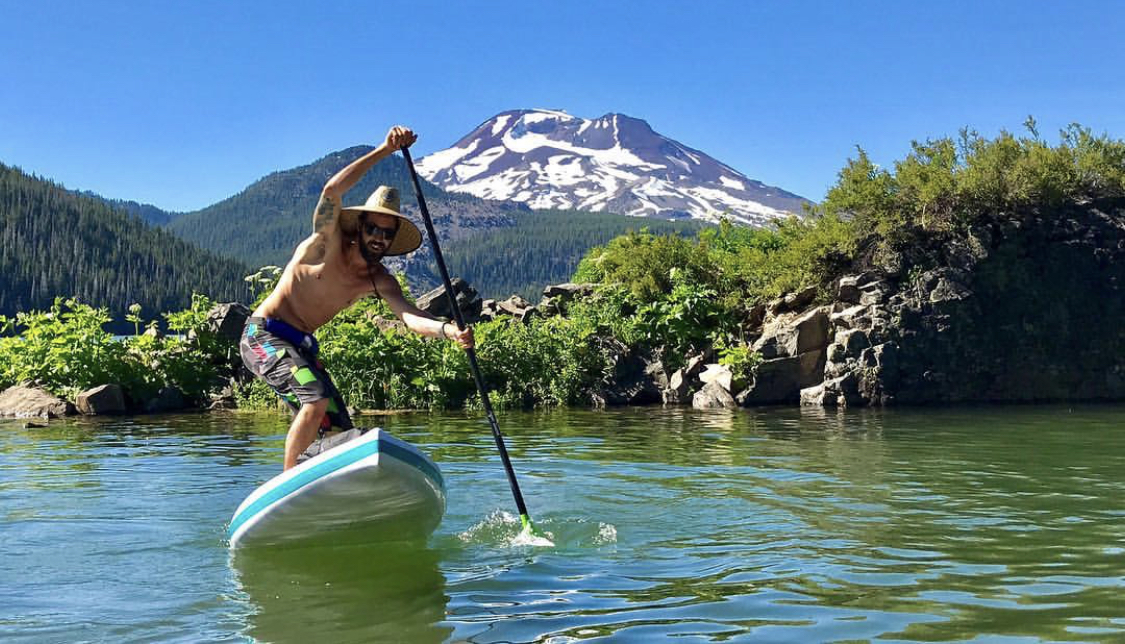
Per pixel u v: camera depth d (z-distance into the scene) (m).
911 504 6.09
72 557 4.81
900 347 14.29
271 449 9.30
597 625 3.61
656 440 9.80
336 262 5.42
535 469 7.73
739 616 3.70
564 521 5.62
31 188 185.50
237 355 15.72
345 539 5.11
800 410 13.40
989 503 6.12
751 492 6.58
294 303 5.41
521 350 14.99
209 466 8.07
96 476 7.49
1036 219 15.54
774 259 16.27
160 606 3.92
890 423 11.44
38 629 3.62
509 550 4.94
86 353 14.61
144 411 14.36
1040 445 9.23
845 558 4.64
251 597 4.05
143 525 5.60
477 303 17.62
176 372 15.08
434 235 5.52
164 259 185.62
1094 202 15.94
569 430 10.87
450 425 11.56
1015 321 14.95
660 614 3.74
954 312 14.67
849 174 15.91
